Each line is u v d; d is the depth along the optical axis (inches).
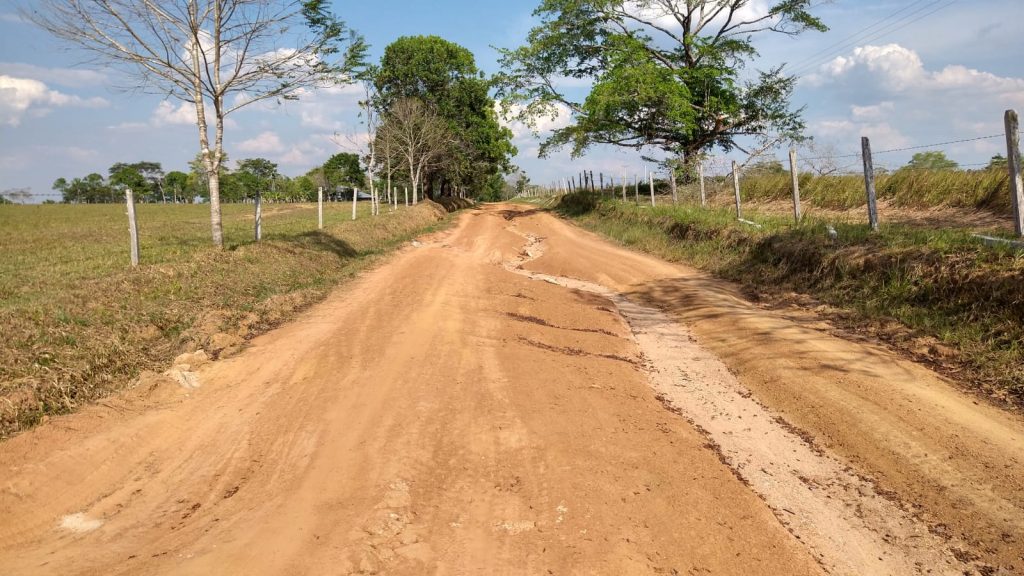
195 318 341.1
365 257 674.2
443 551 138.2
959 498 182.1
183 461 193.3
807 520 176.6
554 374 267.9
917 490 188.9
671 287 498.6
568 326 380.5
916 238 378.0
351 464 181.3
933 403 238.7
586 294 493.4
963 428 218.4
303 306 412.2
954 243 346.6
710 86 1144.8
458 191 2615.7
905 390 251.6
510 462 184.4
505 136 2210.9
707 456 204.2
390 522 148.6
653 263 624.4
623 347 346.6
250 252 524.4
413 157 1515.7
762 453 218.4
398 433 201.6
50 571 131.9
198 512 162.2
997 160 529.0
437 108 1576.0
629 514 156.6
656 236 738.8
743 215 663.1
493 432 203.5
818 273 424.2
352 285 497.4
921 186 585.6
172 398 242.4
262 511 157.0
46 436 191.5
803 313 380.8
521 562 134.9
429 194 1923.0
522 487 169.8
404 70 1588.3
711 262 567.5
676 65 1227.9
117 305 331.9
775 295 435.5
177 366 268.8
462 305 397.7
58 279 388.2
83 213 1390.3
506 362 278.5
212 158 518.3
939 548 163.3
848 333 332.2
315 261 575.8
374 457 184.9
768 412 253.8
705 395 275.4
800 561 150.3
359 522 147.2
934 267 338.0
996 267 303.4
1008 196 496.4
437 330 329.1
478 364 274.5
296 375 267.3
